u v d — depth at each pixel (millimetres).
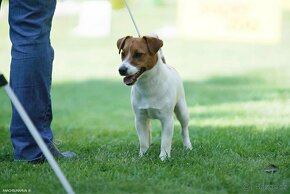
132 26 33969
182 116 8422
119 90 18328
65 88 18750
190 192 6109
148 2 43406
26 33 7098
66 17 37688
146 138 8023
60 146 8914
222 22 29453
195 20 29984
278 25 28469
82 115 14055
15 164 7184
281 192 6211
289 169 7020
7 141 9461
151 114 7816
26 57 7098
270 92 16250
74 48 28297
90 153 8242
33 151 7395
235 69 22016
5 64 23812
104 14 32625
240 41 29094
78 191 6102
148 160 7496
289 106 13375
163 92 7695
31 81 7164
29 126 5812
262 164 7293
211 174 6684
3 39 30562
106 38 30984
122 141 9492
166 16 37031
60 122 12930
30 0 7027
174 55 25859
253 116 12180
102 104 15805
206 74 21062
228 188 6320
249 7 28812
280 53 25594
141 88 7684
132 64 7496
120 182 6340
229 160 7535
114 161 7371
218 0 29562
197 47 27797
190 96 16297
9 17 7215
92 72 22234
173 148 8602
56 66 23672
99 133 10828
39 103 7297
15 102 5875
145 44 7574
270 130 10008
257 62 23516
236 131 10031
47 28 7227
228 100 15234
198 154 7980
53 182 6312
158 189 6156
